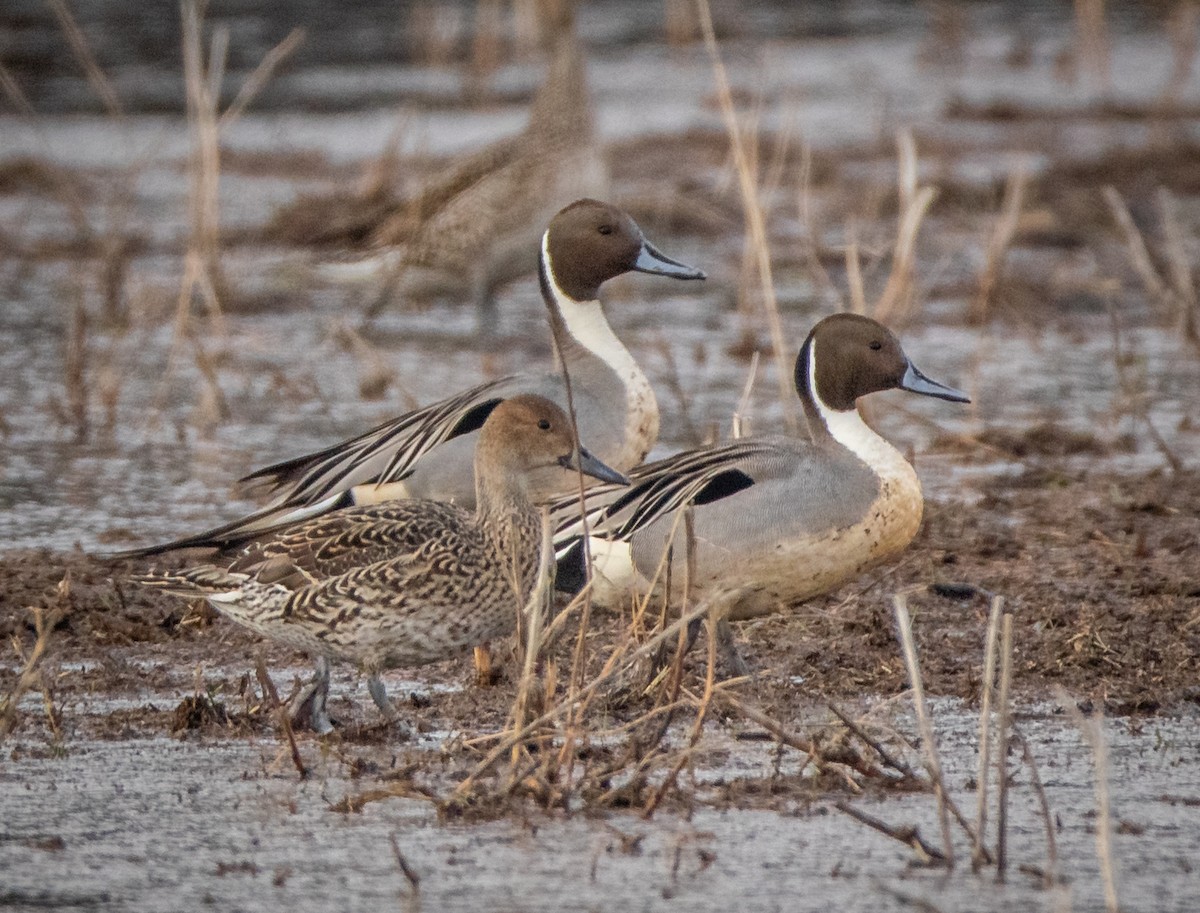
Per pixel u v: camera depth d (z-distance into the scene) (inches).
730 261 981.8
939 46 1665.8
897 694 404.8
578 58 797.2
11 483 604.4
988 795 358.9
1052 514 560.4
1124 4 1859.0
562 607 469.7
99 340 812.6
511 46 1632.6
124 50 1551.4
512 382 494.9
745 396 514.6
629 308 895.1
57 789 361.4
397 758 377.1
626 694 403.5
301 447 651.5
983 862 327.9
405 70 1534.2
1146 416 629.6
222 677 431.8
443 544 379.2
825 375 435.5
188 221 1051.9
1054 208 1061.1
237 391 737.0
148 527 552.4
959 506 565.9
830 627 460.8
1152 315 861.2
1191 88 1473.9
